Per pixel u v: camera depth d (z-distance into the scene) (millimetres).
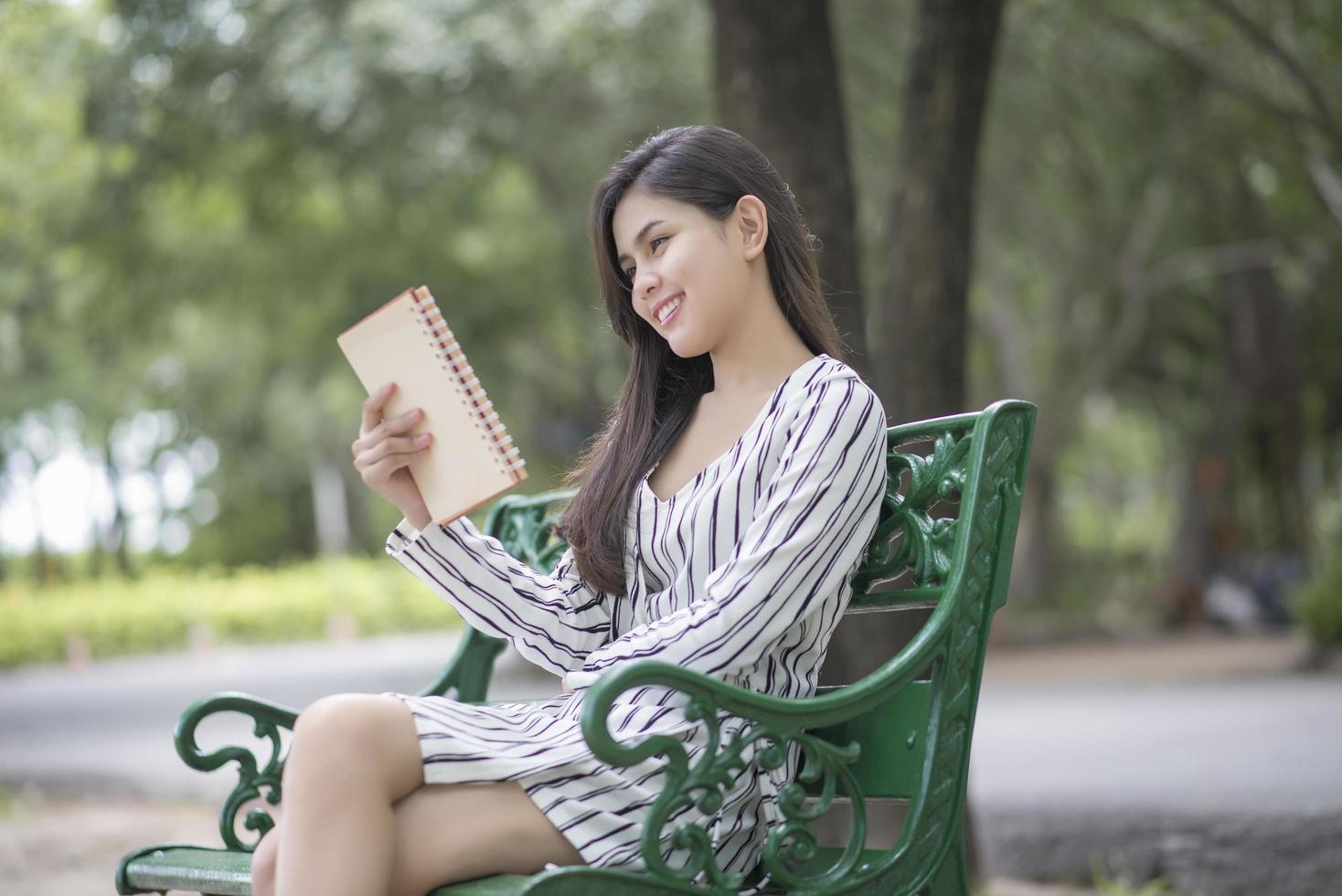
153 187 13047
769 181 2430
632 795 2072
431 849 1996
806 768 2082
